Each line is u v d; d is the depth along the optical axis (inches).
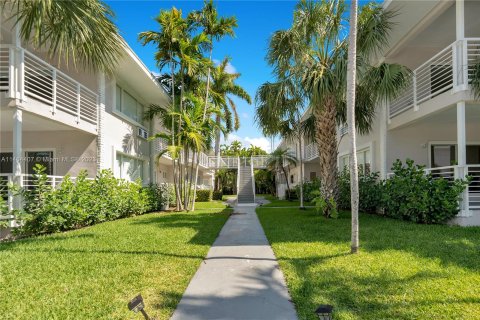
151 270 202.8
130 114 629.0
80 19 237.5
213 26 652.1
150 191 601.3
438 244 251.0
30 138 479.5
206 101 657.6
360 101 438.6
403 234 295.1
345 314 137.7
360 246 252.8
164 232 342.3
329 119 440.5
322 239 288.8
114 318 138.6
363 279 177.6
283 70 429.7
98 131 480.7
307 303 151.3
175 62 626.5
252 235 330.6
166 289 171.8
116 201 459.5
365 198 488.4
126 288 172.4
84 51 273.7
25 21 248.7
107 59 299.0
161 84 675.4
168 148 542.9
